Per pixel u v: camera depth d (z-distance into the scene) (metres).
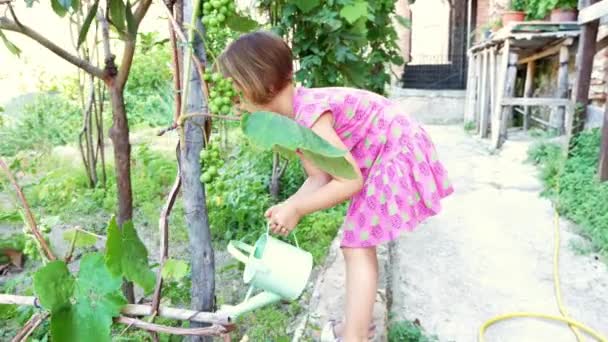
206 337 1.67
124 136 1.82
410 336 2.14
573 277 2.85
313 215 3.43
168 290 2.24
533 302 2.61
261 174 4.07
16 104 5.47
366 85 4.23
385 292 2.38
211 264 1.55
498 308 2.56
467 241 3.38
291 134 0.80
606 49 5.00
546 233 3.45
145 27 3.34
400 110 1.73
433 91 10.09
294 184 3.96
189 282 2.27
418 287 2.77
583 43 4.74
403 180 1.63
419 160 1.66
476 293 2.71
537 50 6.68
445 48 17.56
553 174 4.45
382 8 4.25
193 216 1.49
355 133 1.63
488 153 6.06
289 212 1.39
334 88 1.66
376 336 1.99
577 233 3.42
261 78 1.34
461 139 7.30
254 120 0.83
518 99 5.93
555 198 3.96
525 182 4.57
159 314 1.09
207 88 1.17
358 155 1.67
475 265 3.03
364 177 1.68
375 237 1.64
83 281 1.01
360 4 3.23
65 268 1.00
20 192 1.07
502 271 2.95
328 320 2.08
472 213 3.91
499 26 7.13
